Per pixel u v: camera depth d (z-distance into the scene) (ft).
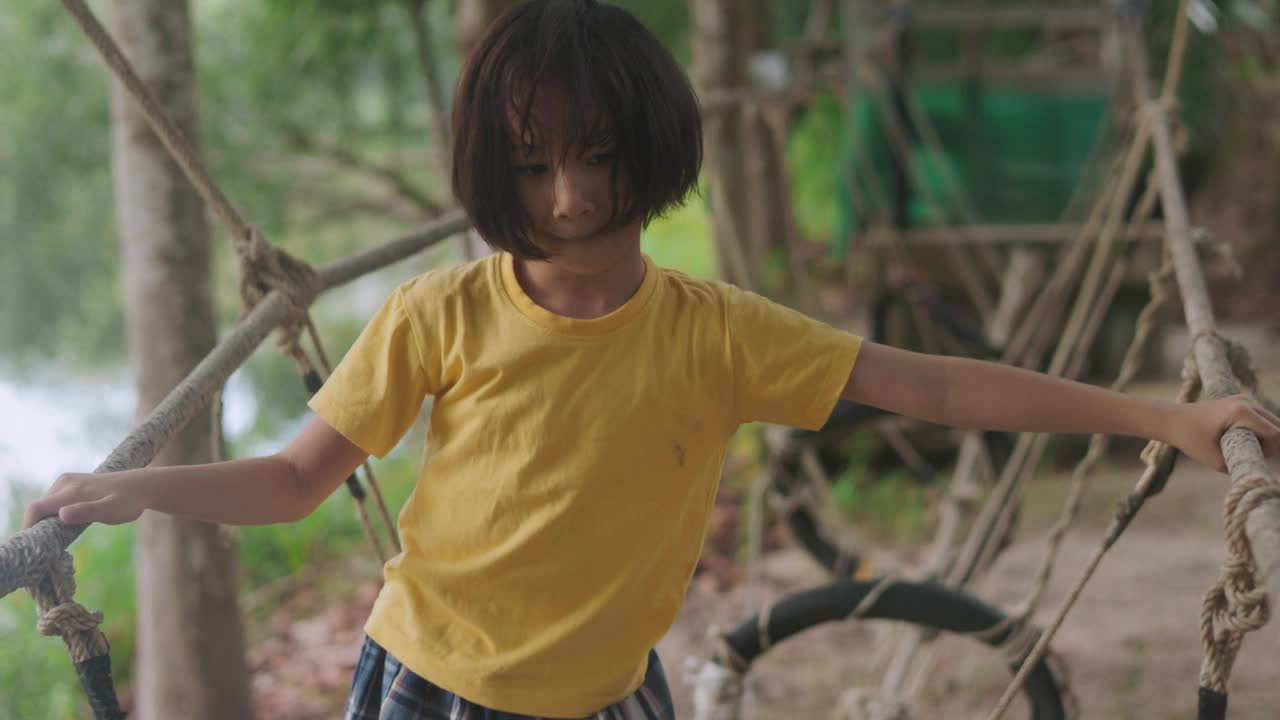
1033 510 18.72
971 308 20.04
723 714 7.63
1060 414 4.60
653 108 4.21
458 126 4.32
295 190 24.57
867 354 4.73
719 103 16.03
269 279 7.11
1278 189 36.27
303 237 27.48
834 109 32.01
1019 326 18.15
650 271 4.74
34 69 24.00
